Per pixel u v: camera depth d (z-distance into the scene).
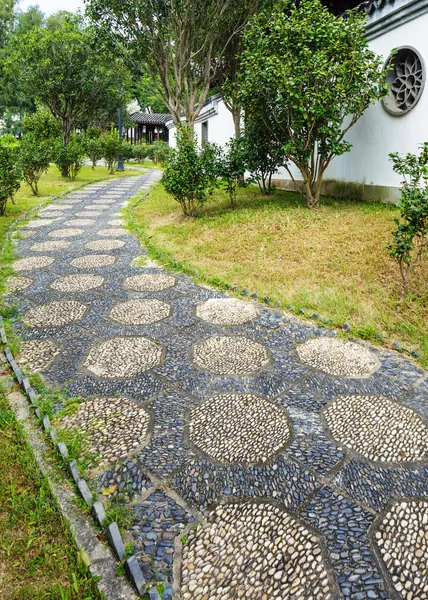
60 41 14.77
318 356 3.02
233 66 10.10
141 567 1.50
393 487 1.87
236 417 2.34
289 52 5.76
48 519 1.67
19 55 14.99
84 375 2.76
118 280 4.68
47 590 1.39
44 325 3.52
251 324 3.54
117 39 9.30
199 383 2.68
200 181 6.84
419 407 2.44
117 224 7.73
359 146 7.21
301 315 3.69
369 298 3.87
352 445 2.13
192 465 1.99
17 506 1.71
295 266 4.69
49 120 16.42
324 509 1.75
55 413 2.35
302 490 1.85
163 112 37.62
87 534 1.62
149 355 3.03
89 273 4.92
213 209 7.47
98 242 6.39
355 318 3.57
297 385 2.66
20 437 2.12
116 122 26.78
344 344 3.19
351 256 4.73
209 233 6.09
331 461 2.02
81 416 2.34
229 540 1.62
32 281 4.64
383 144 6.72
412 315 3.54
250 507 1.76
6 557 1.51
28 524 1.64
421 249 3.95
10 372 2.77
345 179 7.63
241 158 7.21
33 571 1.46
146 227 7.12
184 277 4.75
